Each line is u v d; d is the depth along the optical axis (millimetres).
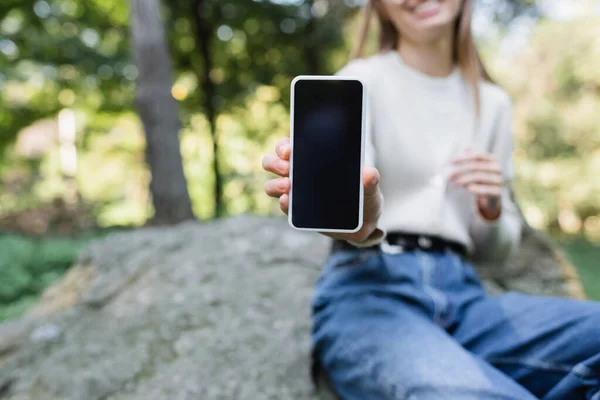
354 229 885
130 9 5277
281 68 8922
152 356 1705
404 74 1335
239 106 9164
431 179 1275
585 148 10797
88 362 1689
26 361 1729
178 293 2127
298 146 895
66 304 2275
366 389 1080
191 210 5531
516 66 12125
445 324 1204
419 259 1238
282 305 2000
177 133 5430
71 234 6891
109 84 7879
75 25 7406
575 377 1007
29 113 8719
